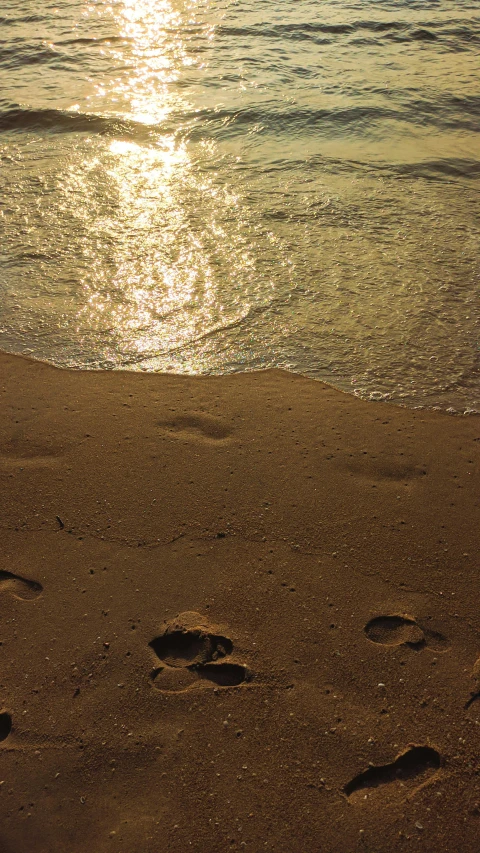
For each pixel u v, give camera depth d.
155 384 3.09
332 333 3.40
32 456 2.69
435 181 4.79
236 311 3.56
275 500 2.48
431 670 1.95
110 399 2.99
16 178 4.92
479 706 1.86
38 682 1.93
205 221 4.32
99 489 2.53
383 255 3.97
